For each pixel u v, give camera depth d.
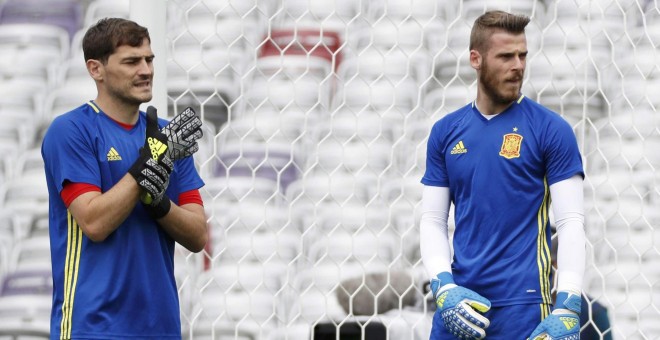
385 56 21.78
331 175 20.33
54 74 25.67
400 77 23.47
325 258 20.47
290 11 24.52
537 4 23.36
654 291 20.11
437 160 11.32
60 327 10.05
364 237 20.67
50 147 10.20
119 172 10.27
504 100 10.68
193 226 10.59
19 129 24.73
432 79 23.39
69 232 10.17
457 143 11.02
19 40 26.25
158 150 9.95
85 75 25.62
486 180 10.75
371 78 23.52
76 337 9.93
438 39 23.94
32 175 23.84
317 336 15.38
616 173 21.25
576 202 10.59
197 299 18.75
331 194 21.56
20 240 22.52
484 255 10.67
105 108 10.48
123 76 10.26
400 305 14.80
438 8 24.48
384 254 20.41
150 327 10.23
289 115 22.94
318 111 23.09
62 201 10.25
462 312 10.36
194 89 22.70
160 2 12.94
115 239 10.12
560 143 10.63
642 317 19.77
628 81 22.17
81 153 10.14
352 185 21.69
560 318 10.20
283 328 19.31
